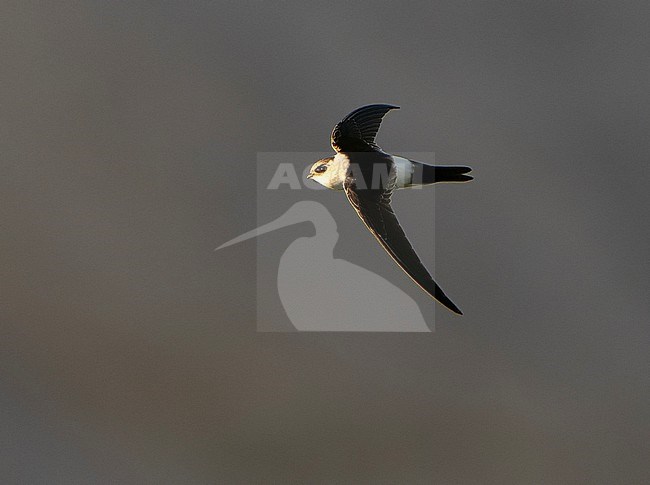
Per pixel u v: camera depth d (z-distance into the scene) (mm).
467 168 6598
